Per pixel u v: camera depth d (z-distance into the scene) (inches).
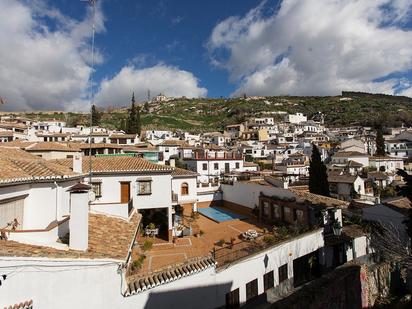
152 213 1139.9
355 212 1184.8
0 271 343.9
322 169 1375.5
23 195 514.0
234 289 632.4
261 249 723.4
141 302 478.3
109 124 4849.9
